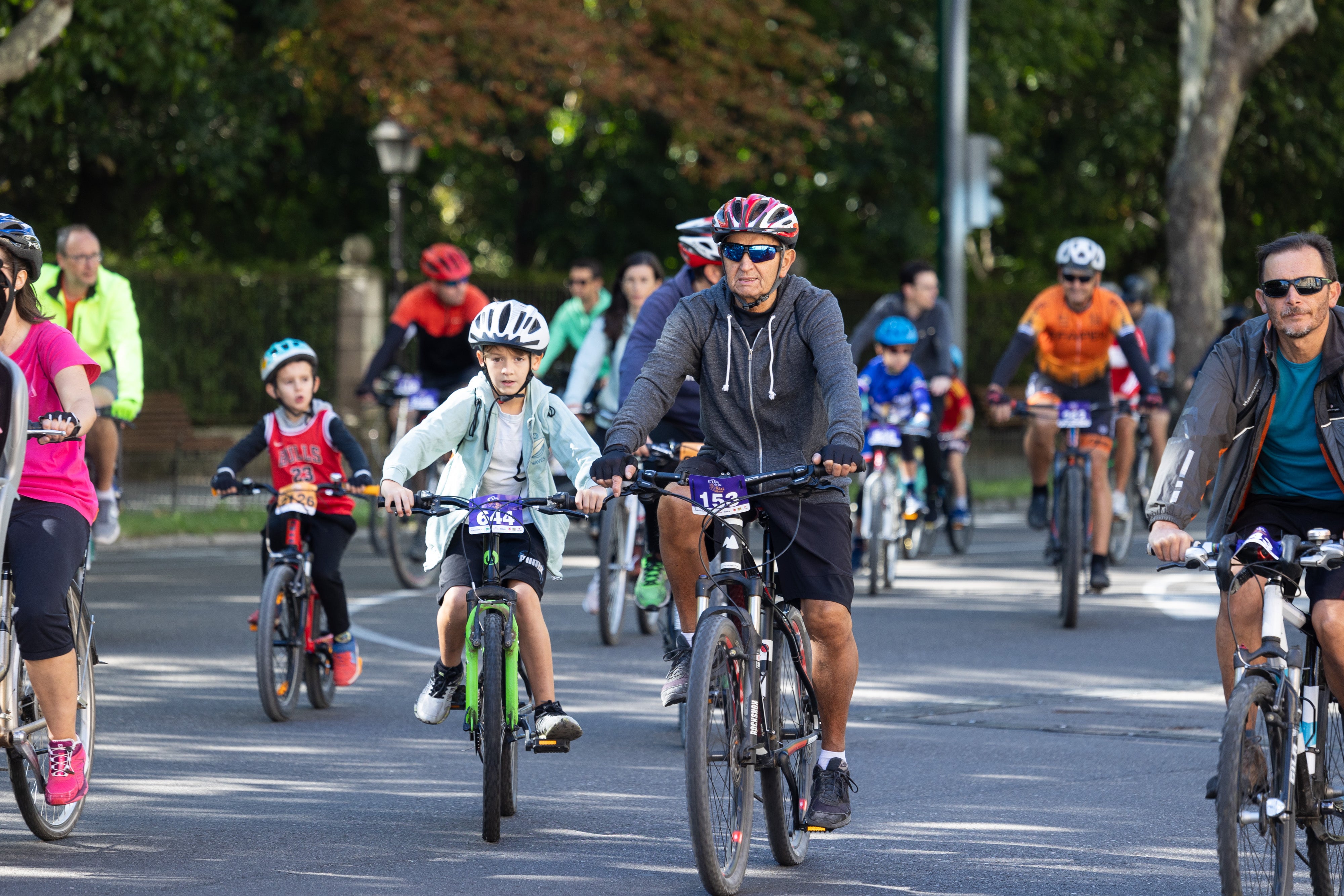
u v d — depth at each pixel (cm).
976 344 9425
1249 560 1554
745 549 1717
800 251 9962
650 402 1742
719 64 8538
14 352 1820
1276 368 1599
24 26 4953
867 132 9050
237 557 4969
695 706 1606
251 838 1869
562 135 9956
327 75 7981
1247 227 11588
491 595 1941
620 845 1861
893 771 2244
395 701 2758
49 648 1755
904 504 4378
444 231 10194
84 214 8169
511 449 2014
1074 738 2478
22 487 1772
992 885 1711
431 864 1770
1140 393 3731
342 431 2656
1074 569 3566
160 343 6975
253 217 9200
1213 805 2061
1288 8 8475
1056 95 10394
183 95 7244
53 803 1770
